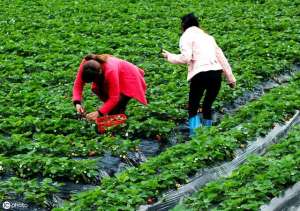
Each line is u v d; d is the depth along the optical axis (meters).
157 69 15.34
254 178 8.81
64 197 8.95
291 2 24.69
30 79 14.40
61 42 17.84
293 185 8.82
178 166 9.33
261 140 10.91
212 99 11.32
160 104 12.21
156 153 10.79
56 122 11.11
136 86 11.01
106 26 20.17
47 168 9.27
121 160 10.17
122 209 8.00
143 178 9.01
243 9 23.73
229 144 10.14
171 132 11.45
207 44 11.19
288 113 12.13
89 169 9.43
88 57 10.79
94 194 8.23
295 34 18.84
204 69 10.97
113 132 11.11
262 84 14.55
